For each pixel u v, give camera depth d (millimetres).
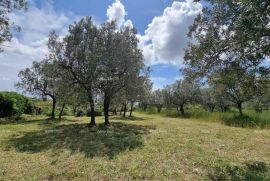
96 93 21672
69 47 20078
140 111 62719
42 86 32062
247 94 9672
